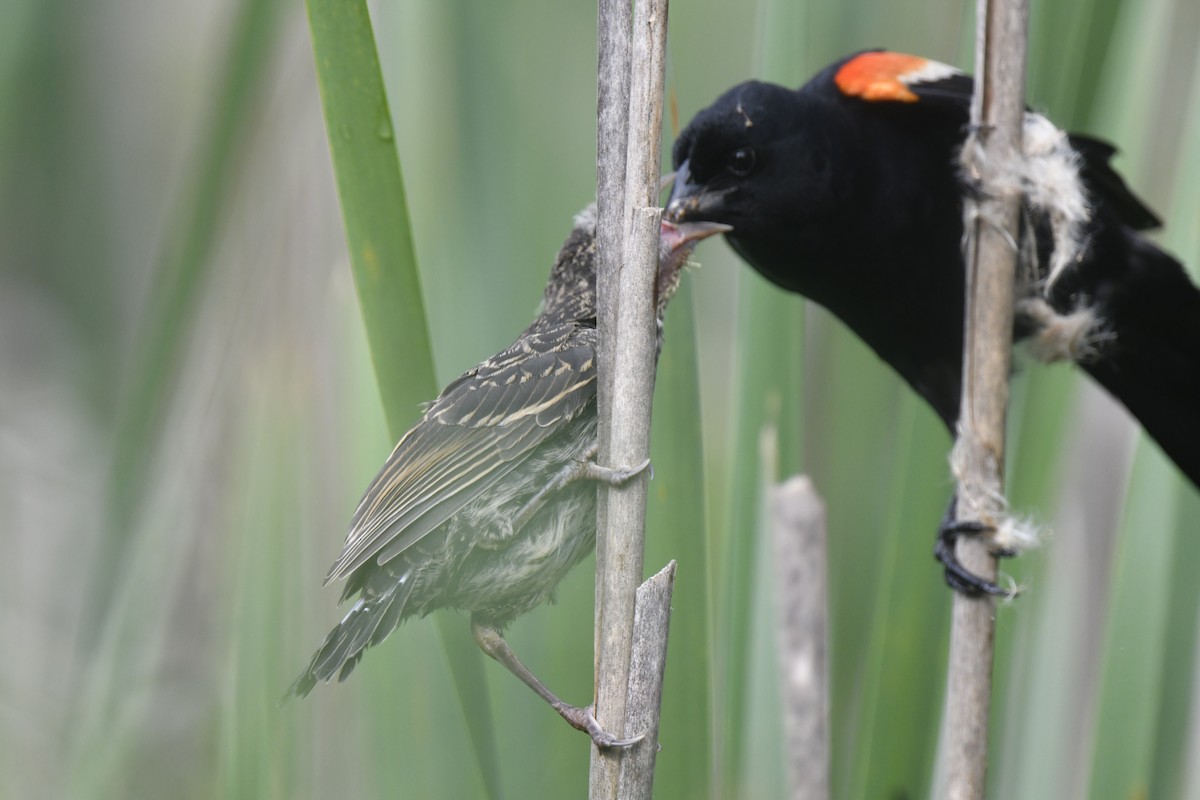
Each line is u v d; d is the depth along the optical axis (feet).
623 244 17.71
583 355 17.81
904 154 18.25
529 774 18.01
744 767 18.04
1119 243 18.21
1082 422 18.52
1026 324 18.19
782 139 18.20
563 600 18.02
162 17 18.88
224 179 18.03
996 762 18.11
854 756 18.04
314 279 18.13
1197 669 18.16
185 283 18.03
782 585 18.02
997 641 18.11
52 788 18.03
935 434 18.04
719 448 18.60
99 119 18.80
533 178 18.26
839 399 18.34
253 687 17.94
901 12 18.56
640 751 17.70
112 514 18.02
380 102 17.74
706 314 18.76
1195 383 18.31
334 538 18.04
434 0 18.13
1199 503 18.04
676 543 17.88
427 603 17.78
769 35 18.25
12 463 18.39
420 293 17.76
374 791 17.98
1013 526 17.94
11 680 18.13
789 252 18.25
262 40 18.03
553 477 17.79
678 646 17.88
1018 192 17.94
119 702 17.98
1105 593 18.38
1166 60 18.53
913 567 18.02
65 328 18.76
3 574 18.26
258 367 18.07
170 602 18.08
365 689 17.99
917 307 18.29
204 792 18.03
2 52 18.61
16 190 18.72
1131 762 17.99
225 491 18.13
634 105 17.70
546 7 18.34
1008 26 17.93
